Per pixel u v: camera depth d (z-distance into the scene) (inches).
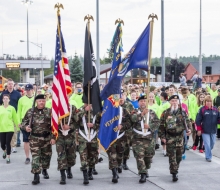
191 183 323.0
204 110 418.0
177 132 325.1
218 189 305.6
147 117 324.5
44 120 320.8
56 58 330.6
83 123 327.3
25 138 399.9
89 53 335.3
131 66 336.5
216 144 541.0
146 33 332.2
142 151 322.7
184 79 912.9
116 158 330.6
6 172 360.8
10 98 483.2
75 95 494.0
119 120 331.9
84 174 316.5
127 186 311.4
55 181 326.6
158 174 354.3
